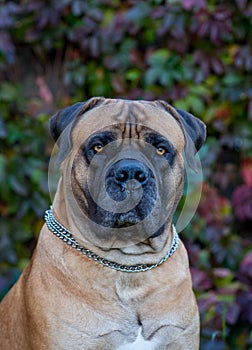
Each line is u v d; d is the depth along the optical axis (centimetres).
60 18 589
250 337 514
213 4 577
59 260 333
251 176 589
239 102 587
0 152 587
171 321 333
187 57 579
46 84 604
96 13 579
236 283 543
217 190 610
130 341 329
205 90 579
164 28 567
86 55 596
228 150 609
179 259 352
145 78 579
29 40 590
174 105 579
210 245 583
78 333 322
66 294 327
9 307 361
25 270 361
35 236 597
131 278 332
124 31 578
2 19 569
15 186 570
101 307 327
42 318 325
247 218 609
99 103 351
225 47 584
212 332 501
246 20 575
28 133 584
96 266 331
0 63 592
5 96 585
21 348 345
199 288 539
